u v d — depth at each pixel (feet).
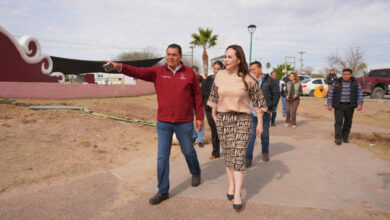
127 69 8.57
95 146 15.38
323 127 25.38
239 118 8.65
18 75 41.65
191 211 8.18
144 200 8.96
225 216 7.83
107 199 9.01
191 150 9.62
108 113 24.50
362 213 7.95
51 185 10.05
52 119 19.02
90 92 49.39
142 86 67.72
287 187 10.14
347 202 8.73
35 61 44.98
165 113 9.05
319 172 11.95
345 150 16.12
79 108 23.39
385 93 50.62
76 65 67.41
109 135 17.90
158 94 9.16
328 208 8.29
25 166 11.57
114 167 12.52
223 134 8.86
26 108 21.42
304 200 8.91
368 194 9.41
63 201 8.77
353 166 12.82
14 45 40.63
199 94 9.80
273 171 12.16
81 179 10.78
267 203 8.69
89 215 7.88
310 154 15.20
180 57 9.17
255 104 8.95
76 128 17.95
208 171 12.19
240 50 8.36
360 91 17.39
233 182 9.02
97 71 75.25
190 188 10.08
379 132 21.47
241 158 8.41
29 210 8.09
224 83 8.61
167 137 9.16
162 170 8.86
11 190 9.44
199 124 9.91
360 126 25.29
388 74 51.31
